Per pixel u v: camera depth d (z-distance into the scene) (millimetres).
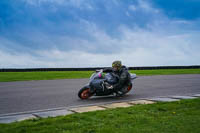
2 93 9391
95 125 4230
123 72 7992
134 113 5234
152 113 5203
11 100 7746
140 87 11320
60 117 4867
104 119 4664
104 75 8000
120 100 7707
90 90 7785
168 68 36594
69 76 19984
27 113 5855
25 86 11891
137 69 34031
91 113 5219
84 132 3850
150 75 20328
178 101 6754
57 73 24562
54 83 13500
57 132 3852
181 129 3988
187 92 9578
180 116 4926
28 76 19953
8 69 29219
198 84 12625
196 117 4824
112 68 8156
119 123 4355
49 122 4418
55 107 6582
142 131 3875
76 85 12344
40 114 5445
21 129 3969
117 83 7938
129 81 8297
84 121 4539
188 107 5969
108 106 6387
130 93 9359
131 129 3971
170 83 13172
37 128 4051
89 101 7535
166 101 6965
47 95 8828
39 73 24594
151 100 7434
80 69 32875
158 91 9898
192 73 23578
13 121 4828
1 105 6891
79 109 5980
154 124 4285
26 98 8141
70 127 4105
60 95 8828
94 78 7820
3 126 4199
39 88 11016
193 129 3986
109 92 7969
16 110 6203
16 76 19938
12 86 11914
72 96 8586
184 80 15062
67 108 6422
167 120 4566
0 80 15891
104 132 3822
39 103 7195
